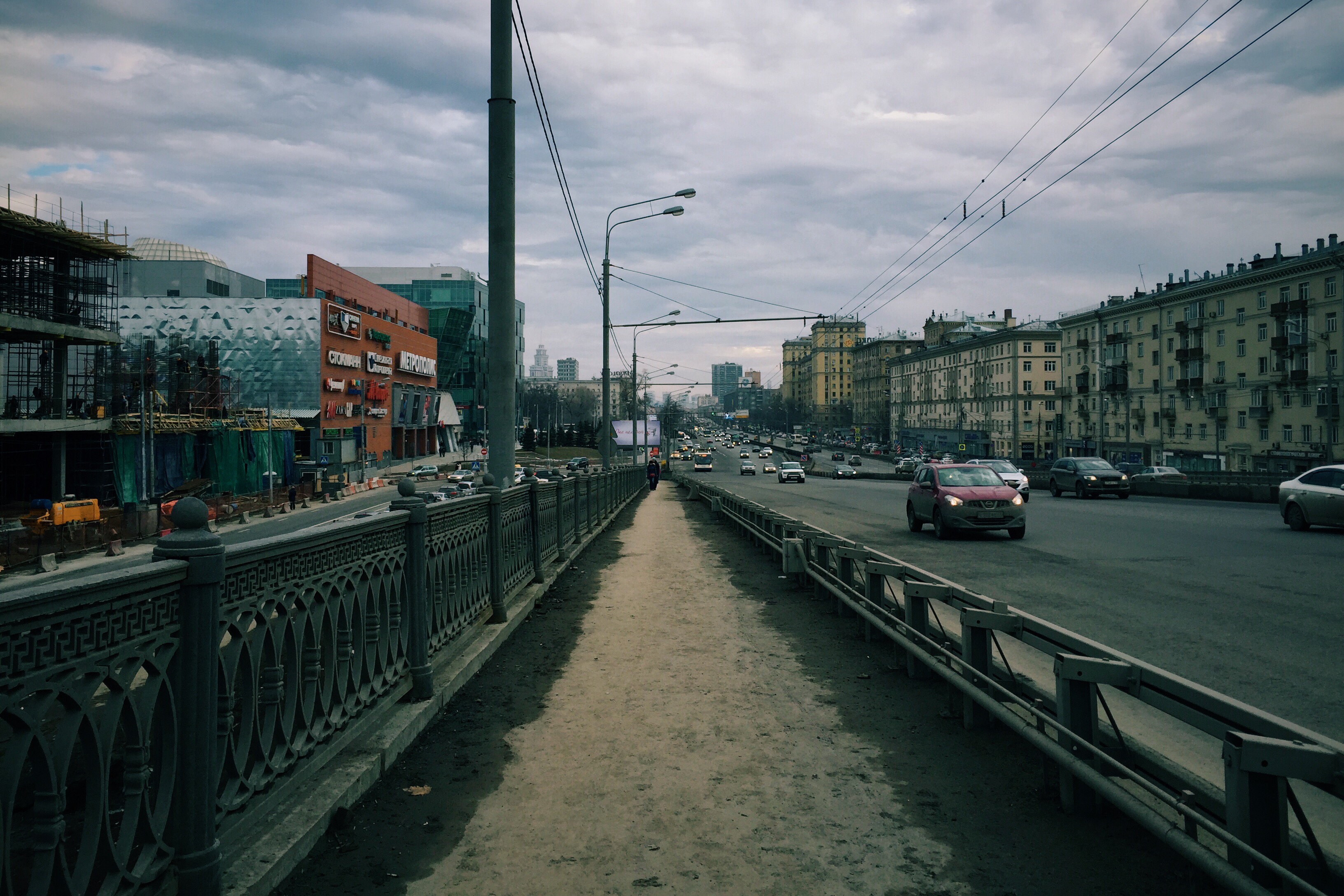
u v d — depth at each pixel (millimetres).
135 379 40781
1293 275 54938
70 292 37562
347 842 3385
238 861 2918
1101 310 76375
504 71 9039
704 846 3379
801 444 142375
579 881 3094
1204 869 2561
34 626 1948
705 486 30312
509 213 9133
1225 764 2594
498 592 7473
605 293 28094
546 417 161875
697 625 8109
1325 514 15312
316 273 65125
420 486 64500
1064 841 3359
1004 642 7281
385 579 4633
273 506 43406
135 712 2363
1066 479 31016
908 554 13281
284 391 62656
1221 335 61719
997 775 4117
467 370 122688
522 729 4918
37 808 2020
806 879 3092
